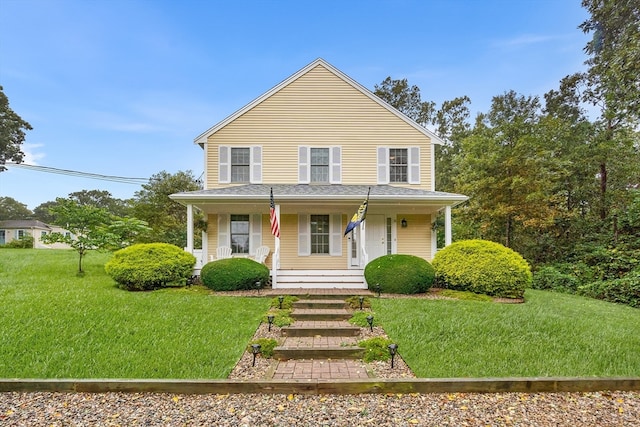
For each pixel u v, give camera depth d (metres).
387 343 5.69
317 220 13.16
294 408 3.85
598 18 7.46
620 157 15.84
